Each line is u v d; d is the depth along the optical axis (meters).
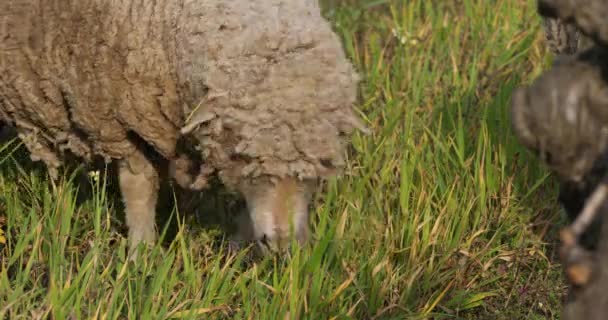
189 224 18.62
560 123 8.62
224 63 14.77
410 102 21.88
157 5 15.77
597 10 8.32
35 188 18.88
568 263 8.25
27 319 14.25
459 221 17.91
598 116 8.61
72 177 17.75
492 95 22.34
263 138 14.84
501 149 19.33
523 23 26.58
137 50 15.88
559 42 17.00
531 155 19.56
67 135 17.95
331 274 16.06
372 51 24.48
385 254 16.62
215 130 15.05
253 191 15.48
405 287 16.11
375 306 15.72
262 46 14.71
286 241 15.45
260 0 15.23
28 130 18.30
